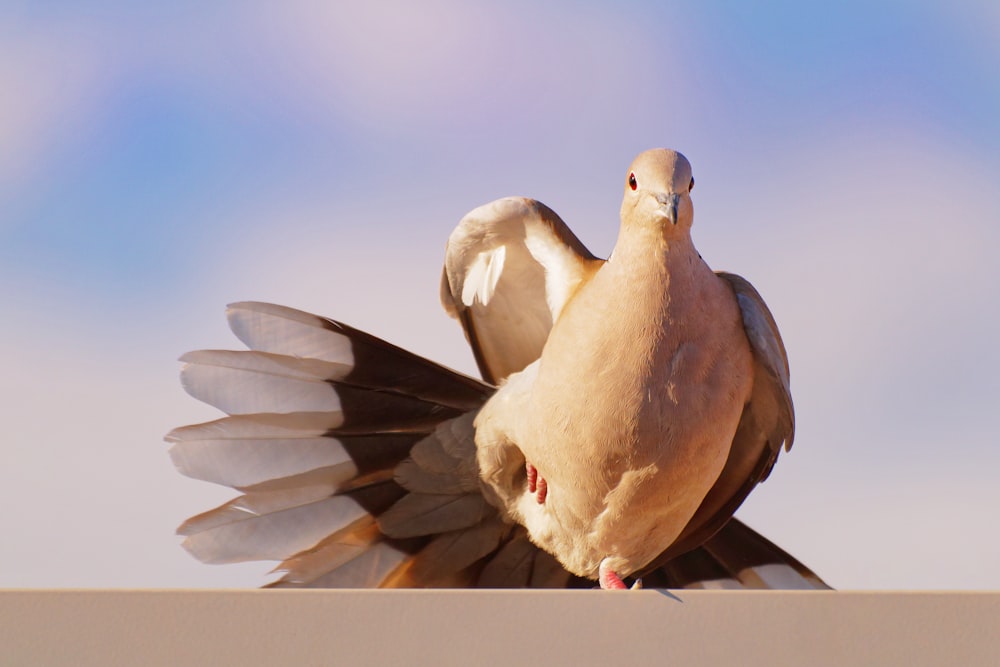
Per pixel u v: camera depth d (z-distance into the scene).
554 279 9.90
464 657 5.12
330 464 10.38
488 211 9.84
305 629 5.09
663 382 8.94
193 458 10.04
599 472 9.22
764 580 11.22
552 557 10.77
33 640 4.97
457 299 10.68
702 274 9.15
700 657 5.20
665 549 10.26
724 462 9.41
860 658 5.24
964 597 5.34
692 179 9.42
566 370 9.12
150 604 5.04
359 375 10.55
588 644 5.16
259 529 10.05
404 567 10.56
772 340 9.34
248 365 10.31
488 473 10.38
